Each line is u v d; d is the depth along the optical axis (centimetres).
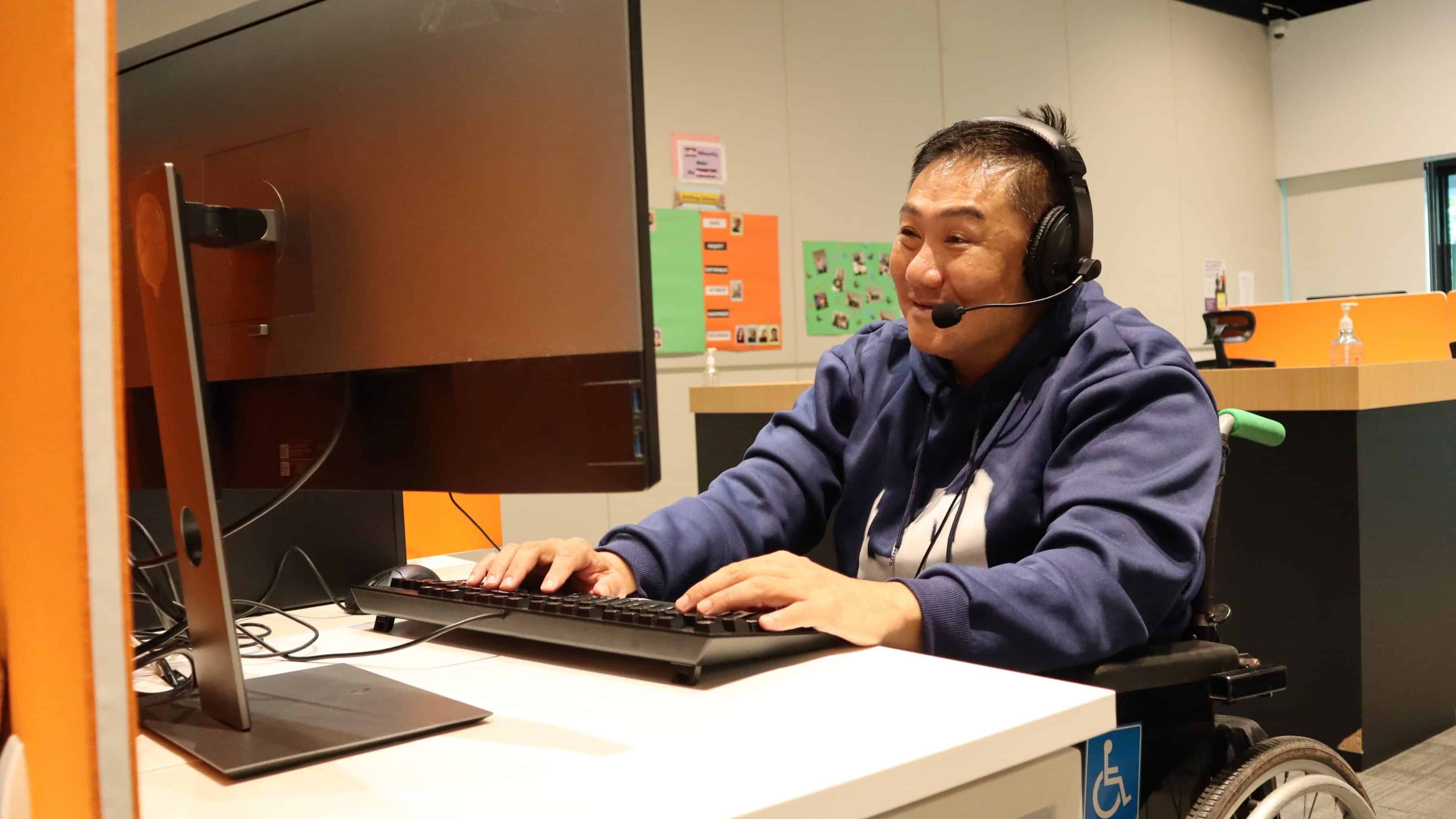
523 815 47
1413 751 223
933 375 121
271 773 54
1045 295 113
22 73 35
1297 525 221
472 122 60
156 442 75
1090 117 564
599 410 58
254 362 72
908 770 51
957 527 111
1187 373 104
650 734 58
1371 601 215
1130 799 81
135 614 99
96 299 33
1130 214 586
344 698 66
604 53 56
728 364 423
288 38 68
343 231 66
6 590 40
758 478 124
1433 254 634
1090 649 82
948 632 78
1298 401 214
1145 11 593
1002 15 520
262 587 108
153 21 293
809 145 448
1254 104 666
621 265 57
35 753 38
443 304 62
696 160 411
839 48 457
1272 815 82
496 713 63
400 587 94
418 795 50
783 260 439
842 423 134
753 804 47
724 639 67
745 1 427
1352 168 652
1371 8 634
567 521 384
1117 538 91
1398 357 291
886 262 476
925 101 489
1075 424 106
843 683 66
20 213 35
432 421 64
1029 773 58
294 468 71
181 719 63
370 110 64
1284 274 688
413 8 62
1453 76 604
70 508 33
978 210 110
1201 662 86
